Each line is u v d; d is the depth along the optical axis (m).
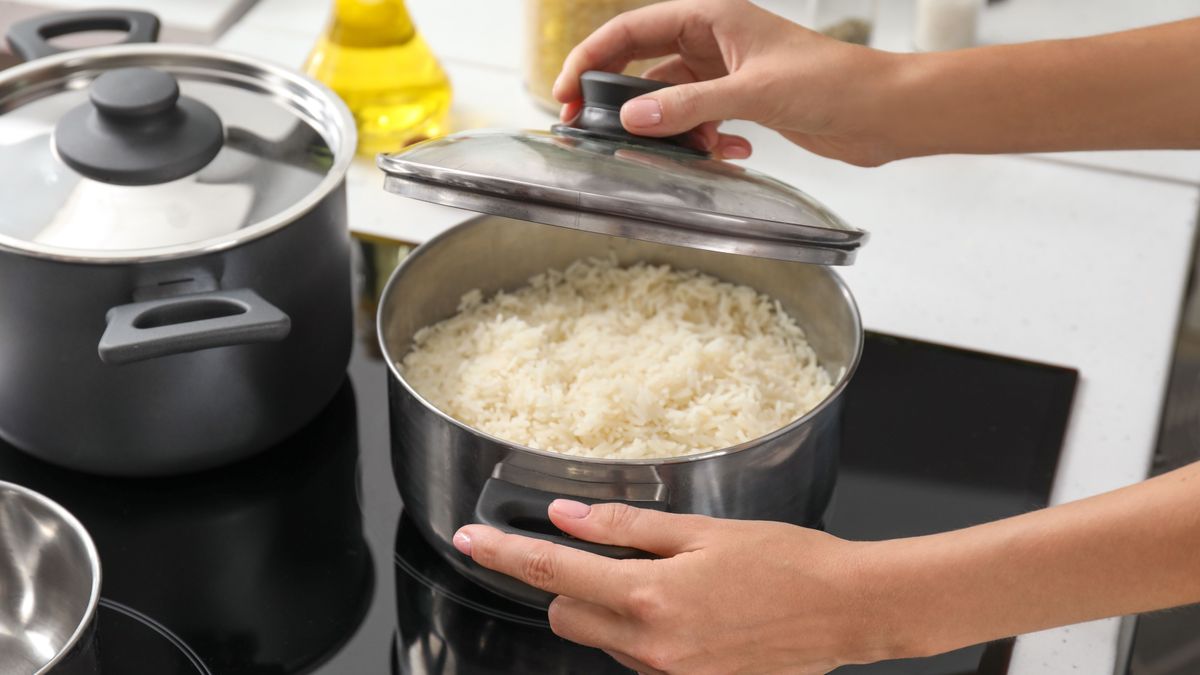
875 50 0.90
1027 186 1.23
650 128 0.79
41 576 0.72
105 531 0.84
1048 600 0.61
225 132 0.86
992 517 0.86
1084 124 0.88
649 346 0.89
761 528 0.66
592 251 1.01
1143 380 1.00
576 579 0.65
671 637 0.64
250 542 0.84
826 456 0.76
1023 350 1.03
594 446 0.79
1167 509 0.59
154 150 0.80
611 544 0.66
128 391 0.79
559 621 0.68
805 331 0.96
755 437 0.80
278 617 0.79
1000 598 0.62
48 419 0.81
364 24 1.13
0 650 0.72
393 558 0.84
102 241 0.76
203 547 0.83
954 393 0.97
